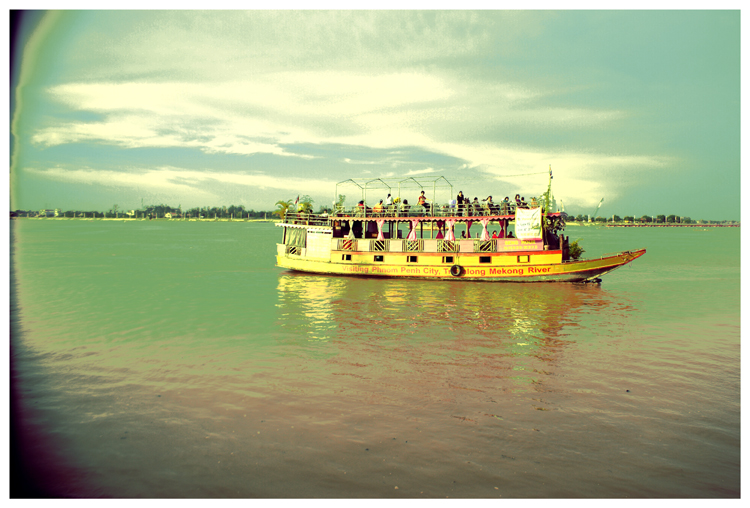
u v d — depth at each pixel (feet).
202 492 32.76
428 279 134.92
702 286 126.00
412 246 135.95
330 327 78.43
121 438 39.65
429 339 70.90
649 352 64.18
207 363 58.90
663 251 269.44
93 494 32.35
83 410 44.93
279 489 33.17
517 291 116.47
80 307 94.53
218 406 46.06
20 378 53.21
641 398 48.26
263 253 239.71
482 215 131.13
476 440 39.75
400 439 39.88
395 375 54.80
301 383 52.16
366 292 114.52
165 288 120.06
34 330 75.10
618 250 273.33
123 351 63.82
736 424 42.63
